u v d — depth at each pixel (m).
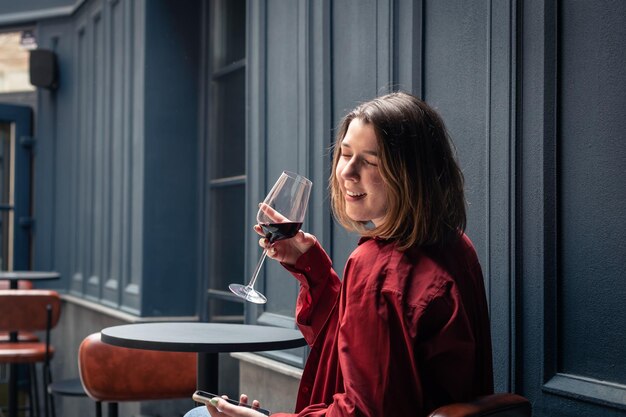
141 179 4.06
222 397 1.50
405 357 1.28
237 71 3.78
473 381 1.38
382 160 1.40
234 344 2.02
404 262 1.34
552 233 1.85
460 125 2.10
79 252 5.25
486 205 1.98
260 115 3.09
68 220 5.52
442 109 2.16
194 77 4.14
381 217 1.46
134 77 4.23
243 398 1.49
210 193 4.02
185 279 4.11
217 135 4.01
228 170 3.89
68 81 5.52
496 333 1.94
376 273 1.33
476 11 2.06
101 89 4.84
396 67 2.32
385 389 1.26
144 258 4.04
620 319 1.70
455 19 2.12
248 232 3.16
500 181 1.95
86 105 5.17
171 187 4.10
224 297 3.83
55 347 5.54
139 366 2.84
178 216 4.10
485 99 2.02
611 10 1.74
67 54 5.54
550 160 1.85
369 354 1.28
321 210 2.64
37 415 4.66
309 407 1.41
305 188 1.76
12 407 4.32
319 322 1.76
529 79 1.89
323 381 1.53
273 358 2.92
